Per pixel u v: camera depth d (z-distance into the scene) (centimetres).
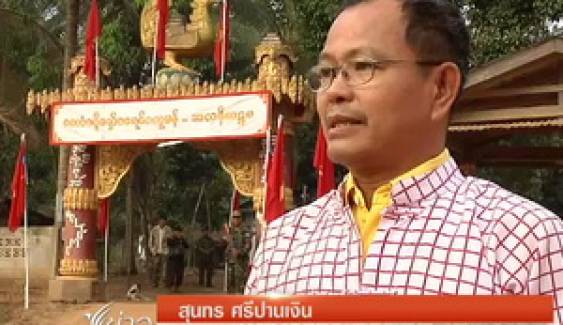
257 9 2212
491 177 2050
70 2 1595
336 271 194
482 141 1053
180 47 1280
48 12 2059
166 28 1291
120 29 1848
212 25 1279
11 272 1739
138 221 2692
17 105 1792
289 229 216
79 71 1309
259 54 1166
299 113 1193
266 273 213
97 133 1274
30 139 1816
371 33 188
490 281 175
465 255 178
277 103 1173
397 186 190
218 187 3384
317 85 203
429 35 188
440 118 194
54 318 1203
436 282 178
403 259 183
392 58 187
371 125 188
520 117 888
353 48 190
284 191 1145
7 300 1368
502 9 1293
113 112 1264
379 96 187
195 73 1280
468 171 1065
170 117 1222
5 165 2322
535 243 176
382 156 192
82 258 1329
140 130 1243
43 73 1748
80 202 1325
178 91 1219
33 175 2867
